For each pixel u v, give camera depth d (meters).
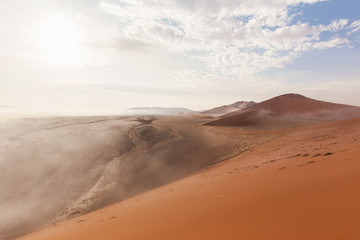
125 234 4.23
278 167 8.87
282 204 3.30
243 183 6.69
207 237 2.78
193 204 5.33
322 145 15.34
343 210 2.47
